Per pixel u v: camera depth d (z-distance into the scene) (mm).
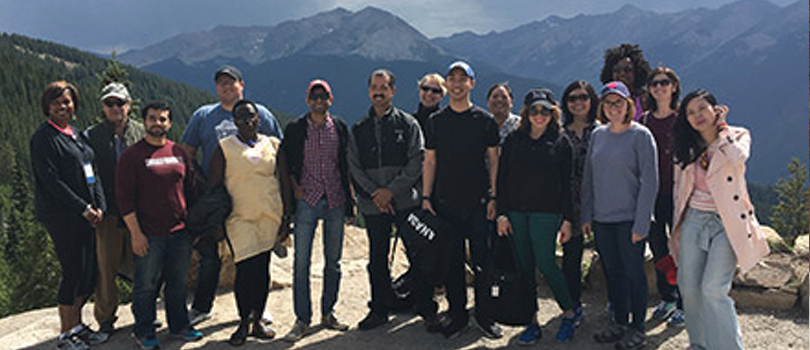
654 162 4418
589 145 4832
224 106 5508
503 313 4777
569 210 4637
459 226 5043
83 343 4906
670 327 5008
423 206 5105
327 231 5285
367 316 5379
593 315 5504
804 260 5883
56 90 4719
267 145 5082
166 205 4836
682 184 4281
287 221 5242
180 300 5098
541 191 4625
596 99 5176
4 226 57938
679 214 4305
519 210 4730
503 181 4801
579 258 5168
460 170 4902
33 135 4703
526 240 4773
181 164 5020
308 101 5051
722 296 3941
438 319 5262
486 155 5121
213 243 5359
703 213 4113
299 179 5160
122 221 5137
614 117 4523
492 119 4938
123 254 5352
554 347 4773
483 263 5051
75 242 4844
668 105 4965
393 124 5070
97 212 4855
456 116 4922
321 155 5105
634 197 4547
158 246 4836
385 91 5023
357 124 5160
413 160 5098
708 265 4020
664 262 4531
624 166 4508
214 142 5379
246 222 4914
